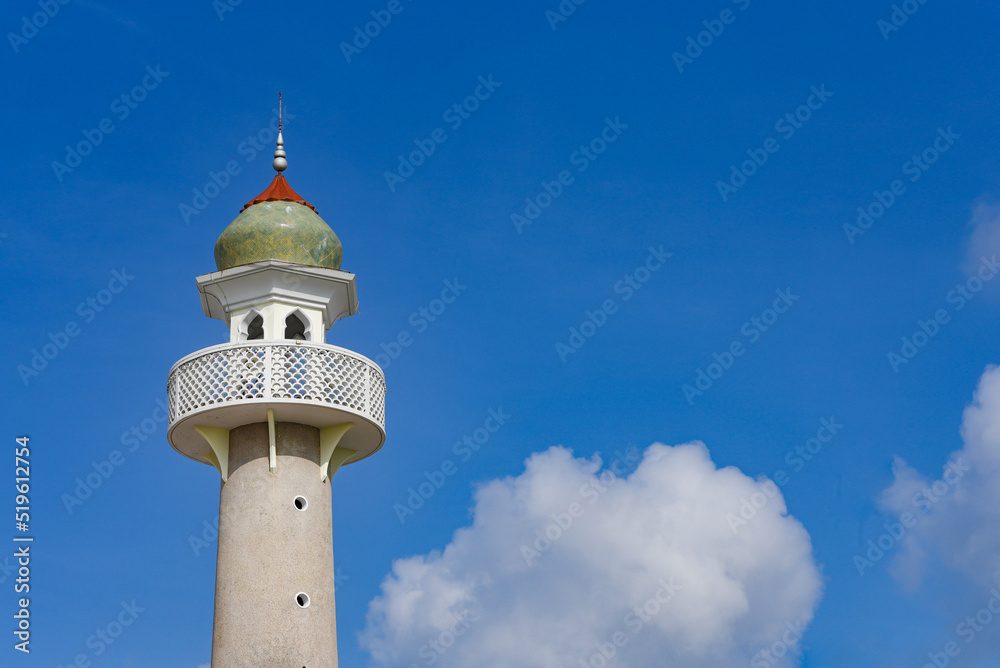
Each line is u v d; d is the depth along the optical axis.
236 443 41.69
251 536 40.41
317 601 40.38
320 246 43.47
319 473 41.91
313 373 40.94
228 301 43.09
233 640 39.50
